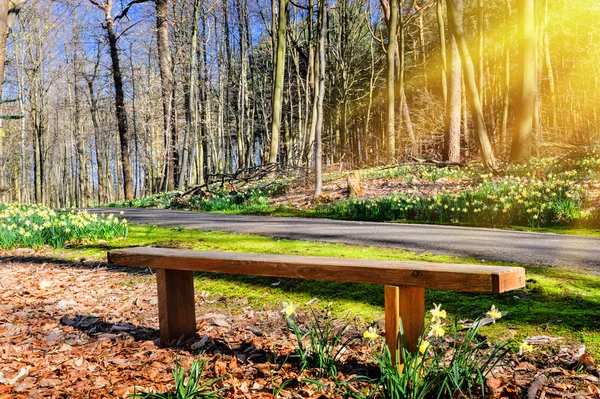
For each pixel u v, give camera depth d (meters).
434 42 35.50
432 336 3.02
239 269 3.04
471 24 32.97
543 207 8.33
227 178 19.89
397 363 2.42
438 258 5.30
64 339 3.81
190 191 18.23
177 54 28.81
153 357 3.29
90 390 2.78
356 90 38.09
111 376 2.98
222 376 2.81
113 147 58.12
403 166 18.11
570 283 4.00
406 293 2.56
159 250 3.68
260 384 2.75
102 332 3.98
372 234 7.45
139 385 2.81
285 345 3.32
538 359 2.78
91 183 57.88
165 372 3.02
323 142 39.28
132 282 5.50
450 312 3.61
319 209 12.37
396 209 10.41
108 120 50.50
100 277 5.79
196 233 8.66
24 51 28.45
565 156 14.40
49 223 7.96
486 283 2.17
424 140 28.38
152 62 38.44
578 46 28.47
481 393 2.43
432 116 30.41
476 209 8.88
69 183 60.81
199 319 4.11
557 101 30.42
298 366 2.95
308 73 25.56
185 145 26.52
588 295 3.62
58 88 44.00
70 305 4.77
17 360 3.33
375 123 42.84
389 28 22.69
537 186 9.93
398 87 26.42
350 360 2.99
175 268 3.34
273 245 6.72
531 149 16.31
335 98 36.47
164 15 26.44
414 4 26.97
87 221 8.23
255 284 4.88
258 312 4.17
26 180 49.62
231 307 4.38
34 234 7.99
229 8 32.25
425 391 2.29
